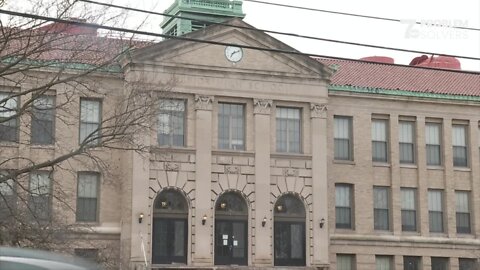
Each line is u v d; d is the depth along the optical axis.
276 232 43.81
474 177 49.84
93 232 39.72
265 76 44.22
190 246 41.62
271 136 44.22
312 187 44.53
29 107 29.66
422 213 48.38
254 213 43.09
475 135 50.19
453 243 48.56
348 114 47.62
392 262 47.47
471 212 49.66
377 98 48.19
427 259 48.00
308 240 43.91
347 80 50.06
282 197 44.22
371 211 47.28
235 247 42.81
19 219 26.95
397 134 48.59
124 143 35.81
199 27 49.31
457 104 49.88
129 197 40.94
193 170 42.34
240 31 43.59
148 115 29.50
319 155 44.88
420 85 51.72
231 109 43.97
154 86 34.75
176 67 42.22
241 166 43.34
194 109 42.81
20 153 39.78
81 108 41.50
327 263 43.91
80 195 41.56
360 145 47.66
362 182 47.34
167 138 42.31
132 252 40.34
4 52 31.66
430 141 49.69
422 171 48.78
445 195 49.16
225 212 42.94
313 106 45.06
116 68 41.84
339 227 46.75
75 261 8.08
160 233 41.62
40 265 7.78
